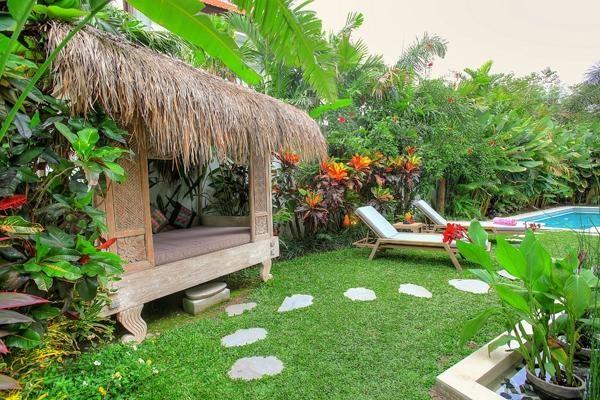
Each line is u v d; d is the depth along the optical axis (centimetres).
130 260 264
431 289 361
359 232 624
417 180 689
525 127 1037
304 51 201
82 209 196
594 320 165
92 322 226
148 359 224
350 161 599
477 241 221
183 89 251
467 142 815
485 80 1070
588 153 1138
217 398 190
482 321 202
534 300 185
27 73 194
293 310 314
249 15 179
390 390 195
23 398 157
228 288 392
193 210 529
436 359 226
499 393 188
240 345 253
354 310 309
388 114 733
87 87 199
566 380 180
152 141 273
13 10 138
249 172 389
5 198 157
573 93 1753
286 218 526
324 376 210
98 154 187
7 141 174
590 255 211
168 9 170
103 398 174
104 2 137
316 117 591
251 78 239
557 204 1178
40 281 157
